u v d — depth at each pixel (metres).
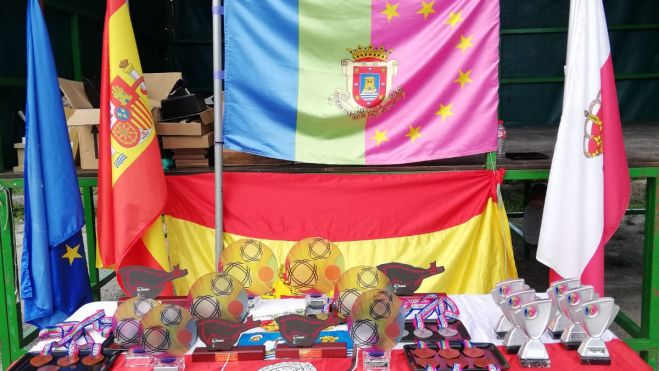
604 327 1.85
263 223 3.30
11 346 3.39
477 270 3.26
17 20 3.73
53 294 3.10
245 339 2.04
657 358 3.37
